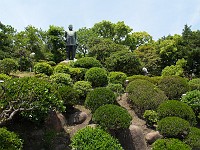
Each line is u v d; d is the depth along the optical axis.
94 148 9.66
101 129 10.77
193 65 25.00
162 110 12.70
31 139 11.23
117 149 9.98
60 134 12.17
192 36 26.70
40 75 16.06
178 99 15.60
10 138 8.95
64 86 13.80
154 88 15.13
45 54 27.02
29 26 26.97
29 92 9.91
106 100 12.65
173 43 29.62
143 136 12.88
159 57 30.09
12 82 10.41
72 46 23.09
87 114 13.69
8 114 9.86
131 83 15.59
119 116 11.36
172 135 11.49
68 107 13.54
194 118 12.62
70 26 23.56
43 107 10.22
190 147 11.13
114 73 18.11
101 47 25.81
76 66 18.78
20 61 21.81
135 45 37.53
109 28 35.88
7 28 25.14
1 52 21.55
